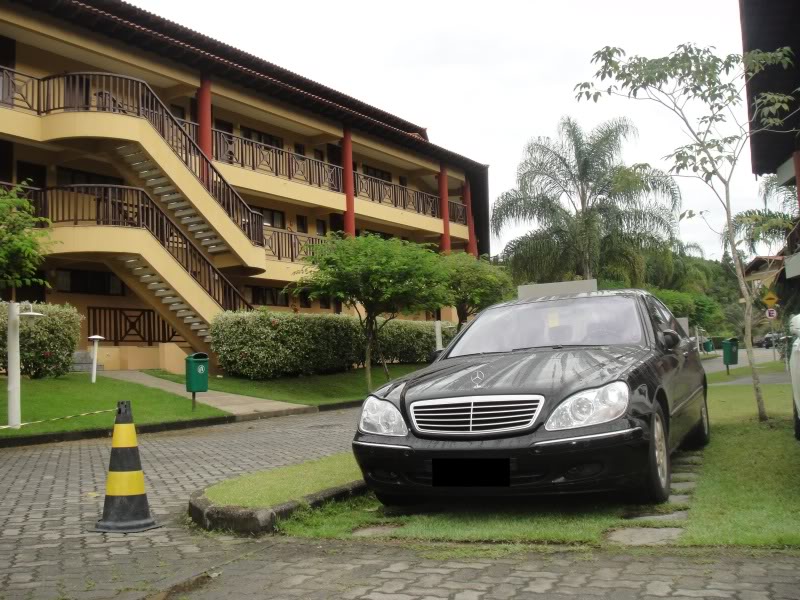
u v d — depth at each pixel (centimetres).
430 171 3562
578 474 490
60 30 2000
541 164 3331
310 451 1018
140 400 1569
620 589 372
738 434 849
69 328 1684
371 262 1961
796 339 693
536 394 504
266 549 492
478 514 544
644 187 1119
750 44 1781
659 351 623
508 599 368
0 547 529
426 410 525
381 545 486
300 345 2145
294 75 2841
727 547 428
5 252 1179
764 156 2141
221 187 2183
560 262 3266
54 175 2119
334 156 3159
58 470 916
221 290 2095
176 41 2175
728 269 4522
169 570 455
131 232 1836
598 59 973
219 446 1121
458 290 2812
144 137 1931
